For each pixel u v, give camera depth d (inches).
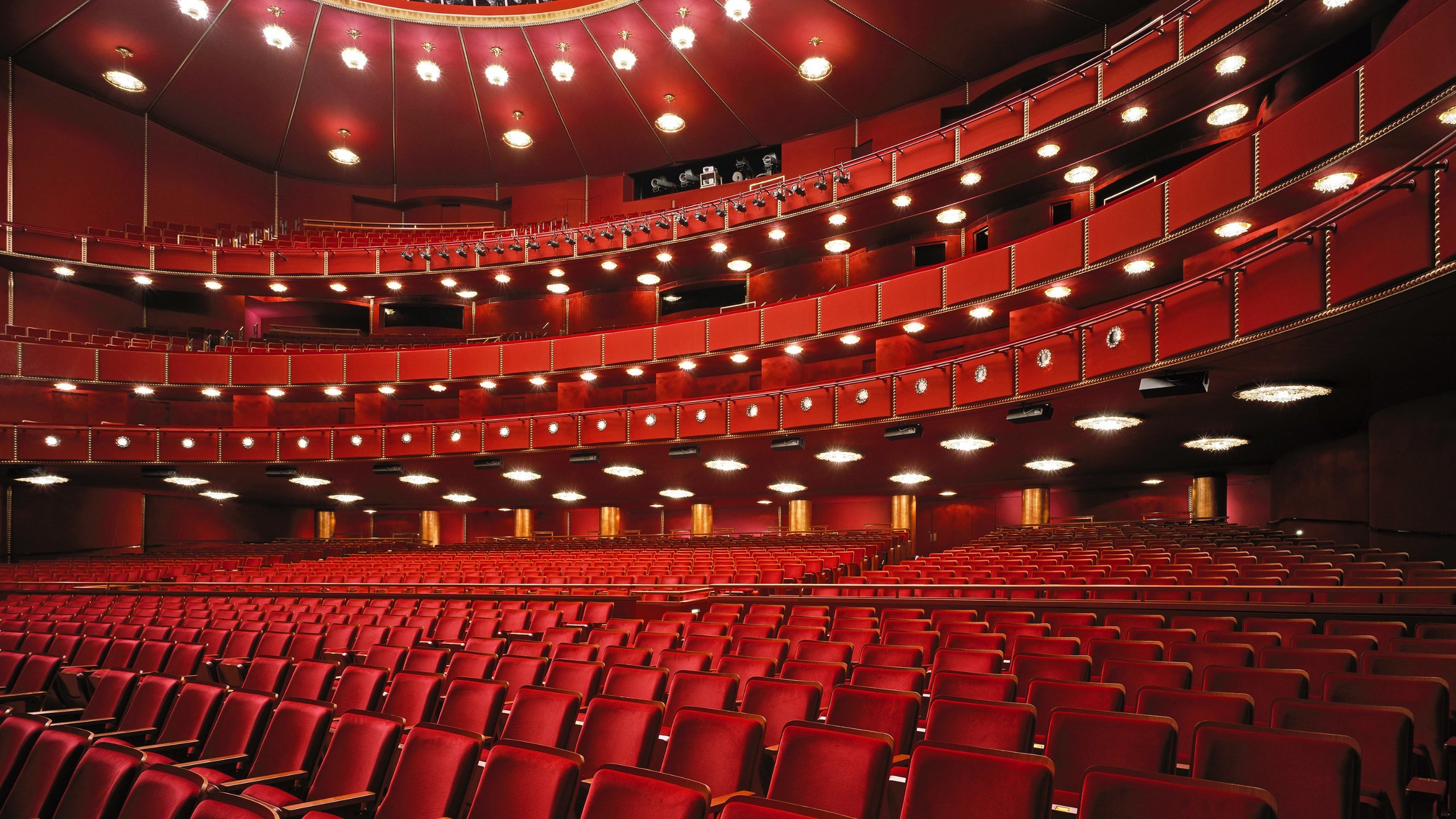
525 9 555.2
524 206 756.6
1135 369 329.4
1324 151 268.1
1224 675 133.6
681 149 686.5
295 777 120.8
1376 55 246.7
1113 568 303.0
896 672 149.6
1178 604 226.1
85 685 199.6
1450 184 203.8
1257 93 385.1
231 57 601.9
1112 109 403.5
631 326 651.5
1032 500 612.4
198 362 627.5
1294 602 225.5
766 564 430.3
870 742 95.8
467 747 104.9
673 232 589.0
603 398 649.6
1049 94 429.4
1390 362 286.2
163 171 679.7
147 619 299.7
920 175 487.8
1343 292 240.1
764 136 655.1
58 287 637.3
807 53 553.9
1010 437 460.8
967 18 503.2
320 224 745.6
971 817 86.0
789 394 491.8
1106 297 425.1
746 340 545.0
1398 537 341.4
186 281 655.1
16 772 118.0
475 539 808.9
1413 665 135.9
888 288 487.8
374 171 752.3
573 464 581.3
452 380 625.6
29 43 583.2
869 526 677.9
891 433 430.6
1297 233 250.1
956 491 650.8
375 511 833.5
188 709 148.3
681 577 393.1
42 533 654.5
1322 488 424.8
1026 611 243.6
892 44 535.5
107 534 695.7
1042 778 84.0
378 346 679.1
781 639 207.8
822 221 550.6
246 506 801.6
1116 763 102.6
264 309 746.2
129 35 574.9
